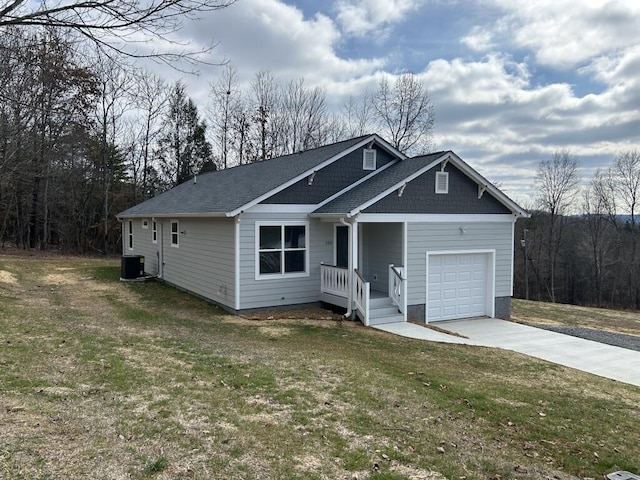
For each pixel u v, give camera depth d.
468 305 14.88
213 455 4.22
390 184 13.30
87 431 4.48
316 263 14.30
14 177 18.48
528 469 4.69
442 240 14.12
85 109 22.92
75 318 11.01
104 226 31.89
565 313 18.86
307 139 39.59
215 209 13.66
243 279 13.11
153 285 17.77
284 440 4.72
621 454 5.32
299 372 7.38
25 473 3.54
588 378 8.88
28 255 26.62
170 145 38.38
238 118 40.28
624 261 41.47
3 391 5.39
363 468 4.26
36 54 6.96
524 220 41.66
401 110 39.09
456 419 5.93
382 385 7.02
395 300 13.47
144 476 3.71
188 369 7.09
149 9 5.47
